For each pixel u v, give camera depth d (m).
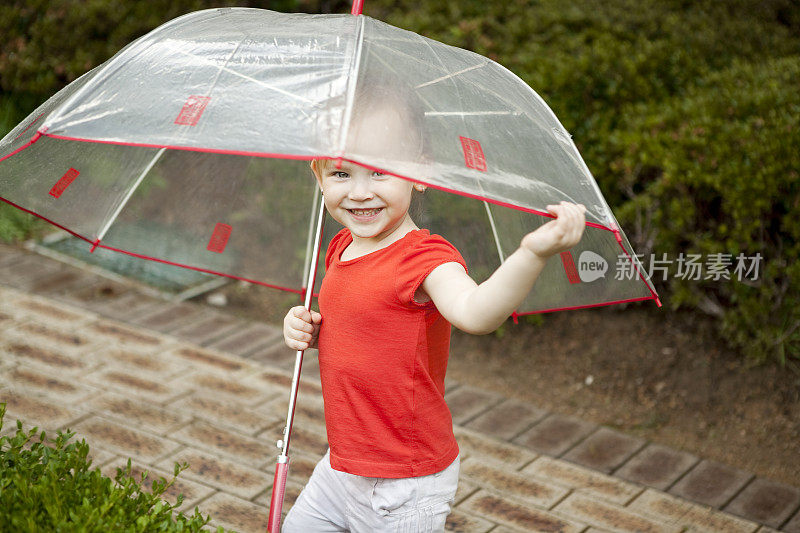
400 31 2.13
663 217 4.26
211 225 3.02
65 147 2.42
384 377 2.12
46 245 5.50
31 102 6.24
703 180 4.05
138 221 2.96
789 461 3.74
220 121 1.77
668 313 4.54
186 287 5.17
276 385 4.22
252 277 3.12
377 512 2.21
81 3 5.92
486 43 5.12
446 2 5.61
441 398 2.21
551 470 3.66
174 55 1.97
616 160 4.40
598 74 4.73
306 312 2.27
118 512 2.02
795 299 4.07
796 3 5.79
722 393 4.12
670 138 4.28
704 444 3.87
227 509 3.27
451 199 2.95
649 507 3.43
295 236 3.16
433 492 2.21
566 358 4.47
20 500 2.04
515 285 1.86
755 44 5.25
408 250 2.08
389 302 2.08
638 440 3.89
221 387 4.16
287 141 1.69
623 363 4.37
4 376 4.05
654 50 4.87
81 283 5.11
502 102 2.07
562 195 1.96
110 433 3.69
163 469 3.47
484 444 3.83
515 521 3.30
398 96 1.83
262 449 3.68
